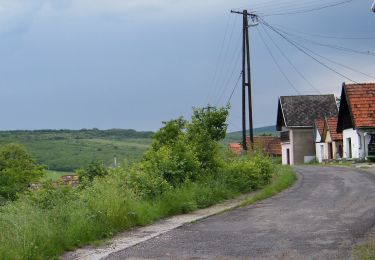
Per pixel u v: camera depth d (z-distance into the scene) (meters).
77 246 10.99
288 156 66.38
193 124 22.58
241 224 13.09
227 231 12.16
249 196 19.42
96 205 13.03
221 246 10.41
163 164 18.86
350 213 13.91
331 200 16.86
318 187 21.12
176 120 24.80
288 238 10.88
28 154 50.97
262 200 17.84
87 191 14.86
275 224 12.77
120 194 14.44
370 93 43.66
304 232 11.46
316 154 61.34
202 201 17.27
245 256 9.38
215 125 22.73
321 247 9.82
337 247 9.75
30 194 13.75
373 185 20.80
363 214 13.63
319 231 11.49
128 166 18.55
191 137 22.23
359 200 16.48
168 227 13.20
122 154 116.62
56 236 10.65
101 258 9.79
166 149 20.53
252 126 36.72
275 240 10.73
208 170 21.09
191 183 18.56
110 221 12.69
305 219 13.26
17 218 11.02
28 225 10.59
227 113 22.88
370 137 41.69
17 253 9.34
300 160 64.00
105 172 21.62
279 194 19.41
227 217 14.47
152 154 19.75
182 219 14.55
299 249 9.74
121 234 12.41
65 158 112.31
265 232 11.75
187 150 20.34
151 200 15.88
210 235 11.73
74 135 157.50
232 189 20.28
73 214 12.09
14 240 9.86
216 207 17.00
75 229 11.38
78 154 117.62
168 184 17.16
